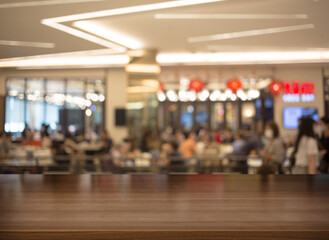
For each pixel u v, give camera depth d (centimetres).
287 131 847
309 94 668
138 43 802
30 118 720
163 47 845
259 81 1100
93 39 725
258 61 903
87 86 1118
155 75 894
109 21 600
